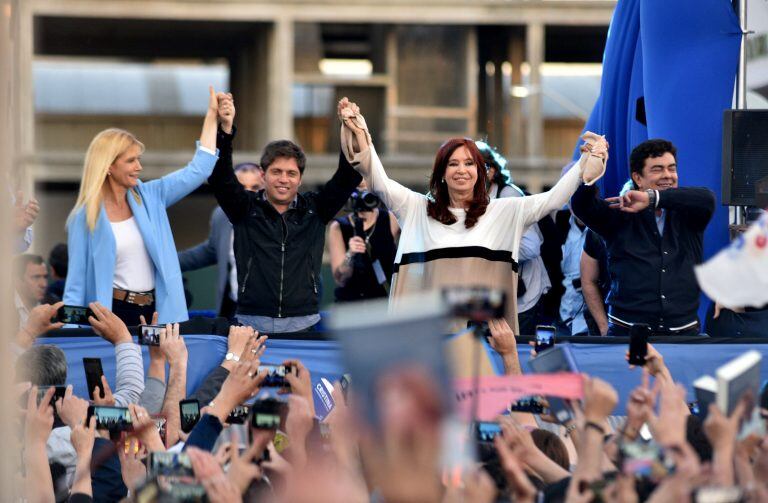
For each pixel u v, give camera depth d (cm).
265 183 1803
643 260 1722
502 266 1683
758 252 918
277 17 6550
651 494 890
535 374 1040
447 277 1666
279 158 1784
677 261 1720
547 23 6525
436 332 680
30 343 1414
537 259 1998
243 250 1794
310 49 7062
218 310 2397
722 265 923
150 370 1418
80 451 1102
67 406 1145
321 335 1695
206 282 3403
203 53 7606
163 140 8025
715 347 1678
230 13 6556
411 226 1708
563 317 2103
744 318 1872
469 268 1667
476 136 6956
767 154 1852
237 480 962
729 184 1861
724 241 1962
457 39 6944
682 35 1997
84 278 1753
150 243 1772
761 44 2028
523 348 1650
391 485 684
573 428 1132
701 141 1969
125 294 1759
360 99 7081
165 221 1800
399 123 6988
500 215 1694
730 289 922
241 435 1106
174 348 1402
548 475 1034
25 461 1123
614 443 982
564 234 2116
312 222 1811
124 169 1766
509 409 1255
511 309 1684
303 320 1800
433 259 1677
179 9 6556
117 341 1431
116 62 8244
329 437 1052
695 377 1672
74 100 7956
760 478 936
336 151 7194
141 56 7712
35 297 2188
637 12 2142
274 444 1114
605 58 2195
